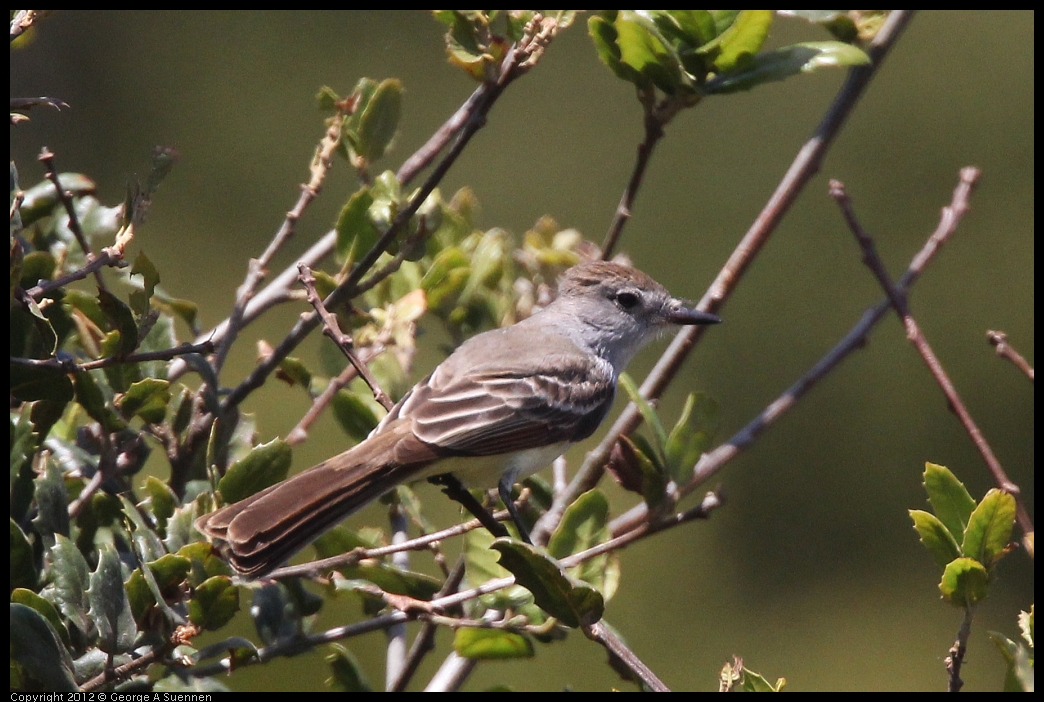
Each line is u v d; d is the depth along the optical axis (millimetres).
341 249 9188
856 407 22609
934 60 25203
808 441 22422
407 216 8164
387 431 8461
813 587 21031
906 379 22641
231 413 8336
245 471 7738
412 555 15836
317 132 24672
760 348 23234
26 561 6676
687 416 8492
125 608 6566
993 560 6777
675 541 21250
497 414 8930
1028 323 22938
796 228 24078
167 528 7270
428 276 10078
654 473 8156
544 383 9289
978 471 22062
